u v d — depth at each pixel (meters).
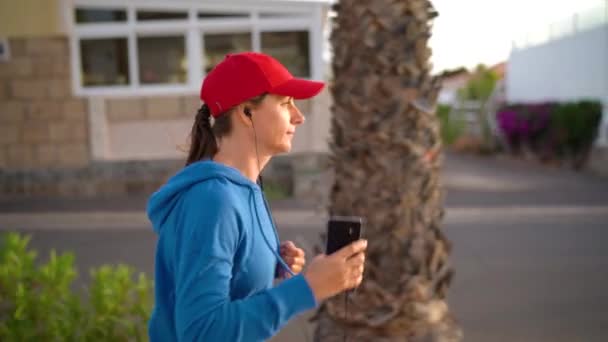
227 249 1.62
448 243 3.15
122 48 12.06
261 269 1.75
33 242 8.70
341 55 3.06
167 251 1.73
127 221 9.96
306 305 1.65
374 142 2.98
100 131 12.12
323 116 12.17
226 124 1.83
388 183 2.99
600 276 6.86
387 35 2.95
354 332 3.04
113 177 12.17
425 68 3.00
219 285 1.58
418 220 3.01
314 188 11.65
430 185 3.04
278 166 12.10
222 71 1.80
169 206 1.73
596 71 15.67
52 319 3.58
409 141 2.97
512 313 5.67
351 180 3.04
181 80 12.22
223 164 1.81
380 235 3.00
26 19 11.75
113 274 4.02
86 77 12.12
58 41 11.88
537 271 7.09
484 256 7.80
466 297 6.18
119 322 3.63
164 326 1.79
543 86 18.42
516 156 19.20
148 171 12.23
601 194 12.06
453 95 23.92
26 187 12.09
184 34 12.09
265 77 1.76
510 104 19.08
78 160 12.16
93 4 11.90
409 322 3.00
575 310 5.73
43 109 12.02
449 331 3.09
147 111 12.16
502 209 10.71
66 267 3.99
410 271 3.01
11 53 11.84
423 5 2.99
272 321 1.58
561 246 8.29
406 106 2.97
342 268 1.71
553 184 13.51
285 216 10.09
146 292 3.84
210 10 12.05
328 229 1.83
